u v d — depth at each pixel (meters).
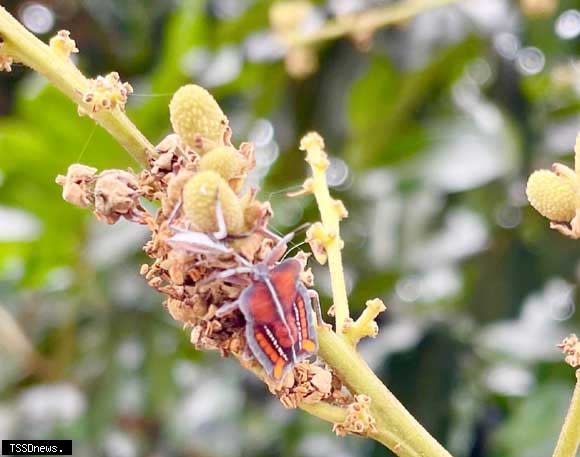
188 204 0.37
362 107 0.75
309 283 0.38
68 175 0.39
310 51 0.70
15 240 0.72
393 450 0.39
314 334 0.38
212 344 0.38
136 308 0.76
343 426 0.38
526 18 0.71
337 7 0.72
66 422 0.74
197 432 0.79
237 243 0.37
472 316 0.68
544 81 0.72
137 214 0.38
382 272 0.70
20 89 0.80
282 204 0.75
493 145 0.69
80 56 0.84
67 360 0.76
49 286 0.77
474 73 0.77
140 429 0.79
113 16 0.85
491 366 0.67
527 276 0.68
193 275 0.38
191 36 0.74
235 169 0.38
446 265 0.68
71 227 0.72
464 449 0.66
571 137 0.69
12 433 0.73
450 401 0.64
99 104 0.38
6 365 0.74
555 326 0.69
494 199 0.70
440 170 0.69
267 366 0.37
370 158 0.73
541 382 0.66
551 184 0.39
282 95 0.77
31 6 0.84
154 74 0.76
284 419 0.80
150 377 0.75
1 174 0.71
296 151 0.77
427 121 0.75
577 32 0.72
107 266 0.74
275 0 0.73
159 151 0.38
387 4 0.72
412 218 0.70
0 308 0.70
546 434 0.60
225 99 0.79
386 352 0.65
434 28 0.72
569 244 0.68
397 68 0.73
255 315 0.37
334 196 0.74
